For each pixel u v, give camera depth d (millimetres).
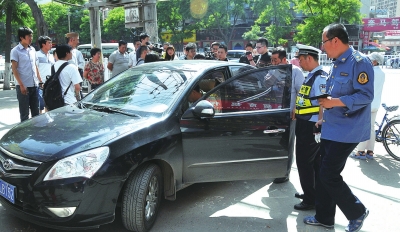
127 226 3180
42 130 3254
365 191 4492
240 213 3818
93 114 3592
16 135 3295
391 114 8836
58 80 4973
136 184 3096
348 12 27281
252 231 3438
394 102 10656
